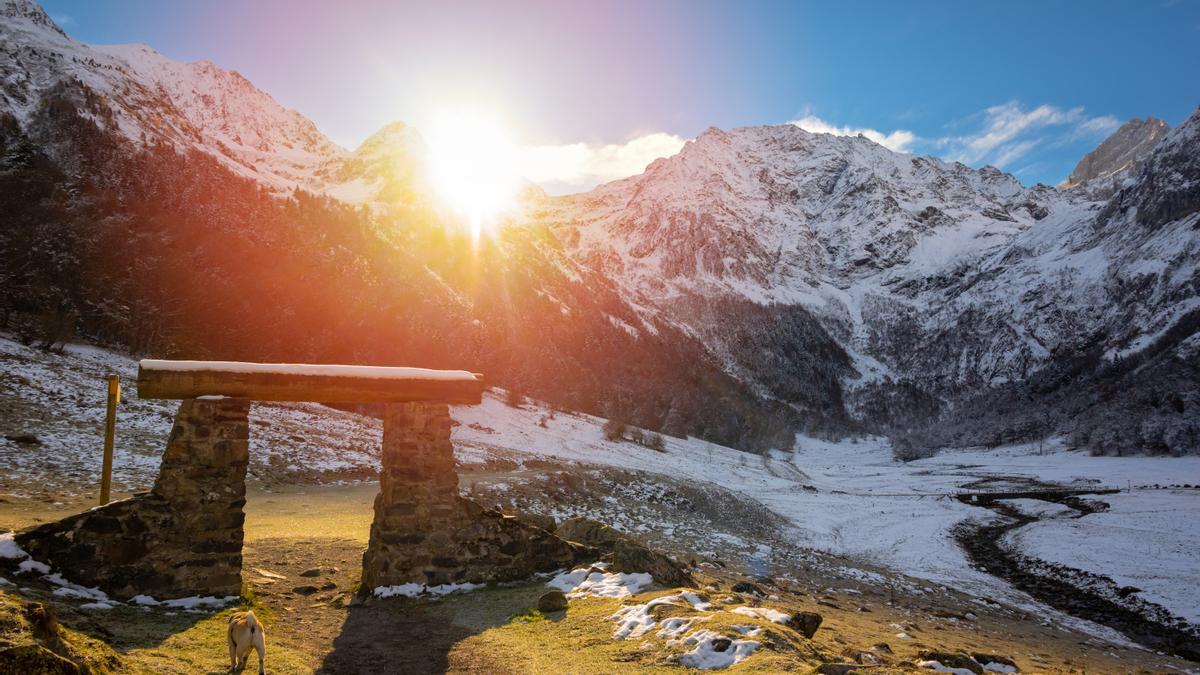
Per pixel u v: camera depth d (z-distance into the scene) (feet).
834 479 424.87
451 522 55.26
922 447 653.71
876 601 103.71
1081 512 265.13
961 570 161.58
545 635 43.93
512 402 401.08
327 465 157.69
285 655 39.14
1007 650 81.66
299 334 422.82
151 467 120.78
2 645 26.45
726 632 38.81
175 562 46.75
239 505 48.93
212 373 48.75
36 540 43.91
